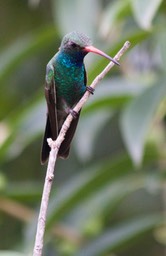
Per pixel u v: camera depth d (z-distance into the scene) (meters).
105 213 11.53
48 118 8.87
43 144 8.61
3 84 12.65
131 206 13.76
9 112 13.78
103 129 13.53
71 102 9.49
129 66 11.84
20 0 13.77
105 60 9.25
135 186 10.96
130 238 10.93
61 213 10.52
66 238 11.41
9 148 10.77
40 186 12.05
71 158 13.35
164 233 11.21
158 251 13.95
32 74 13.81
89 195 10.66
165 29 9.57
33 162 13.61
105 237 11.02
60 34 11.30
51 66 9.33
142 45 11.97
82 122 11.02
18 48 11.84
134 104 9.41
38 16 13.83
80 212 11.55
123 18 10.52
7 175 13.50
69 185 10.47
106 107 10.45
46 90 9.29
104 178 10.55
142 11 8.71
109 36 10.84
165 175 10.91
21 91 13.82
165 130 11.62
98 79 7.59
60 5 10.86
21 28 13.77
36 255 6.51
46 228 10.52
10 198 11.24
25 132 10.31
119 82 10.27
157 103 9.36
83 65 9.38
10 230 13.02
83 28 10.75
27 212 11.33
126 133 9.22
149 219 10.96
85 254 11.00
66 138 8.41
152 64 11.98
